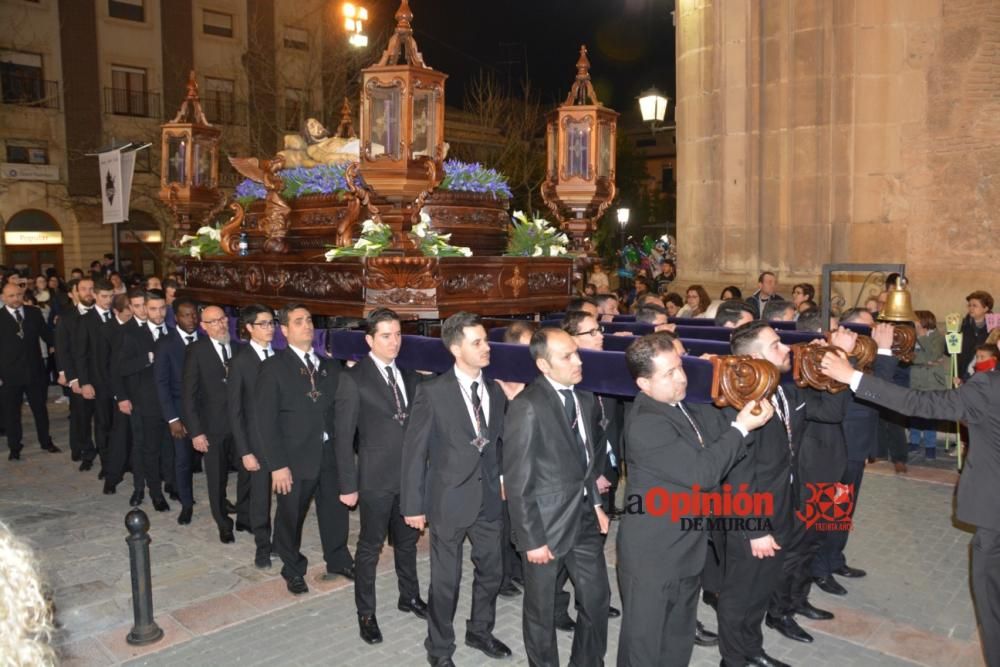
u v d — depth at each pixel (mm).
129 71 27172
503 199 7703
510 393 4930
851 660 4375
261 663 4410
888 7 9719
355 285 5871
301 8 28828
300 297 6566
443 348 5086
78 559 6008
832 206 10180
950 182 9398
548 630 3809
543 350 3773
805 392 4457
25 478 8328
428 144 5680
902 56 9711
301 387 5195
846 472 5168
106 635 4770
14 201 25281
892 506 6973
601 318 7055
